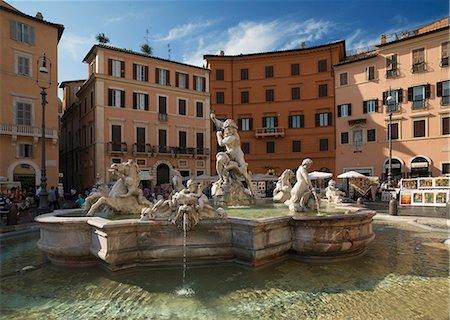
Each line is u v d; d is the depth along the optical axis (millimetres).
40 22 30000
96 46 33844
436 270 5988
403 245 8242
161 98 38250
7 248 8242
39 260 6801
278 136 43156
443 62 32938
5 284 5273
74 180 43219
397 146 35438
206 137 41594
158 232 5746
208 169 41156
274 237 6043
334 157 40688
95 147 33750
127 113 35500
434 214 15047
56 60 30969
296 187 8031
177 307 4320
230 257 6016
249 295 4715
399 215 14625
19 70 28625
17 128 27734
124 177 7574
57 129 30250
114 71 35000
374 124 37188
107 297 4668
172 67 39281
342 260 6488
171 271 5648
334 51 41438
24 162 28188
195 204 5875
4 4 29656
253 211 8180
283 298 4617
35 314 4188
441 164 32656
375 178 27609
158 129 37750
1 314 4184
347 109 39531
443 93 32938
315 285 5133
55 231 6023
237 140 10422
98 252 5539
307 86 42562
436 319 3988
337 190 10867
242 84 44688
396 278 5520
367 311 4223
